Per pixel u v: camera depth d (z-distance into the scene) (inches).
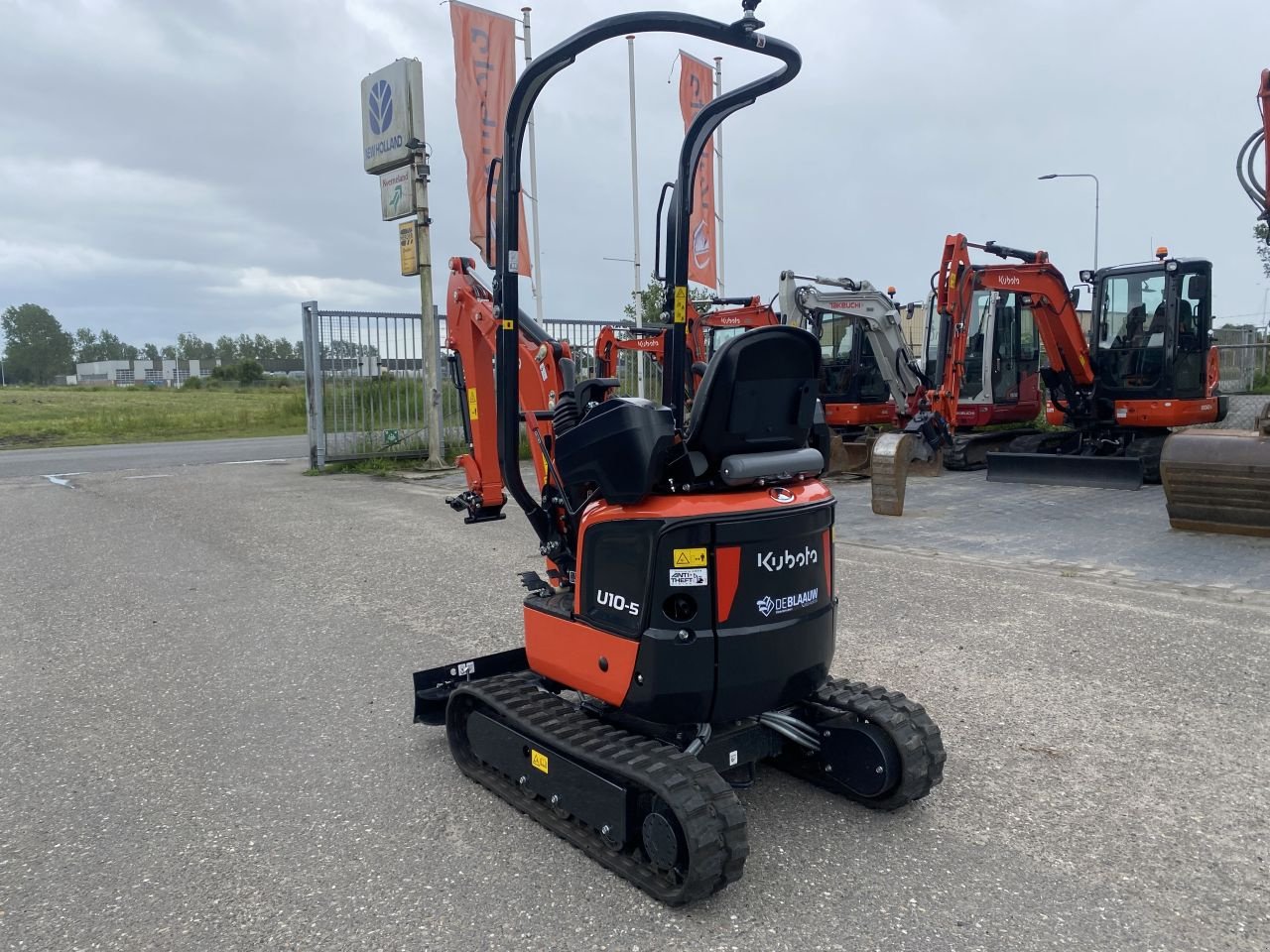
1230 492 359.3
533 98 157.1
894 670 218.5
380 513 439.8
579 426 143.0
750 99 147.6
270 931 122.3
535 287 689.0
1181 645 234.4
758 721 154.1
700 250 761.0
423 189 583.5
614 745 139.3
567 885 133.8
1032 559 329.4
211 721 193.3
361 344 617.3
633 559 138.0
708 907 128.2
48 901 129.3
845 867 138.7
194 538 377.1
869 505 464.8
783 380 140.5
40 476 578.2
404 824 151.2
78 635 250.8
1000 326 645.9
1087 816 153.2
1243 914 126.2
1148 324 532.7
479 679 175.6
